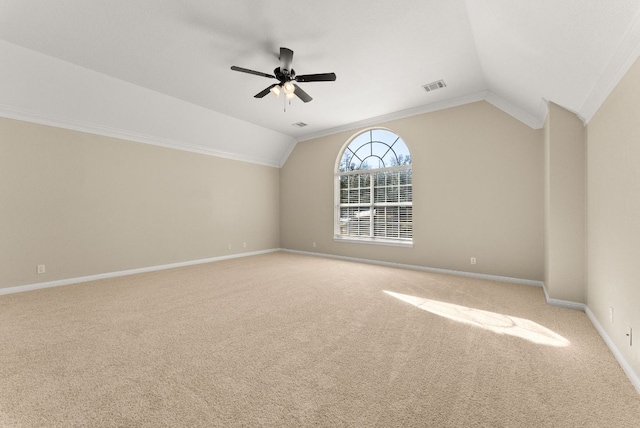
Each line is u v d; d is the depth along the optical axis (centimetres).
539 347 213
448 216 469
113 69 364
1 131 359
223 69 364
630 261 177
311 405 149
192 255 571
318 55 331
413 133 509
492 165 427
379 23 274
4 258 363
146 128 489
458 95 446
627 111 179
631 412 143
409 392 160
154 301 328
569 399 153
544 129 371
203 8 252
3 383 168
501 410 144
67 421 137
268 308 304
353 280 427
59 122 403
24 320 269
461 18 267
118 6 249
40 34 290
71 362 193
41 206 391
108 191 457
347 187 624
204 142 580
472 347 214
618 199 196
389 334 238
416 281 421
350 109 509
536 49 235
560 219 305
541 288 379
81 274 427
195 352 207
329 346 217
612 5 145
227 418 139
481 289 376
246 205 678
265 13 259
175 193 546
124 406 148
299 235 709
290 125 607
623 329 187
